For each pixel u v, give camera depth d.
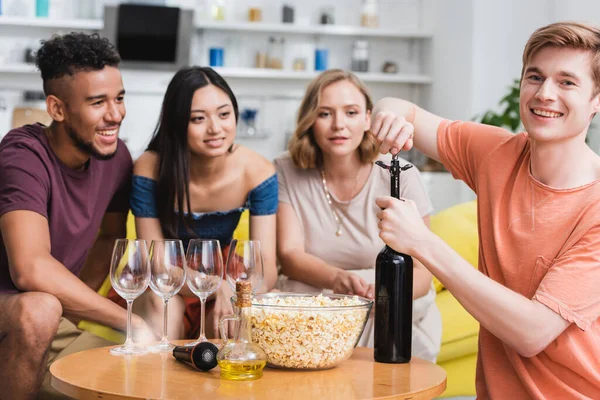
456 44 6.46
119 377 1.46
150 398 1.30
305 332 1.50
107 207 2.48
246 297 1.47
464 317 2.98
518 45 6.14
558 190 1.57
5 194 2.08
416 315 2.56
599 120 5.19
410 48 7.32
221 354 1.47
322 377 1.48
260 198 2.51
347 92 2.53
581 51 1.48
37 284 1.98
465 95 6.26
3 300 1.98
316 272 2.51
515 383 1.59
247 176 2.50
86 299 2.00
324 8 7.10
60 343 2.35
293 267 2.58
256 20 6.93
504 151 1.71
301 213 2.68
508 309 1.45
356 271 2.54
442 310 3.04
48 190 2.15
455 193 6.22
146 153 2.46
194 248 1.72
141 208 2.43
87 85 2.12
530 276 1.58
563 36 1.48
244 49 7.05
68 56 2.10
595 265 1.46
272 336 1.51
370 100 2.61
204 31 6.98
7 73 6.65
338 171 2.62
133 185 2.43
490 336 1.65
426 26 7.17
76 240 2.27
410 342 1.64
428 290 2.59
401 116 1.80
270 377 1.48
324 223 2.66
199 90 2.33
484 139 1.77
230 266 1.71
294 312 1.50
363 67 7.02
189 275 1.72
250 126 6.93
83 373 1.48
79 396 1.38
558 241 1.55
